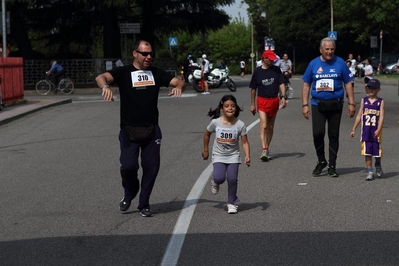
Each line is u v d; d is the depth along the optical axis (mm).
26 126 19359
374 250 6484
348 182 10031
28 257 6527
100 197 9359
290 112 21734
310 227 7426
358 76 53844
